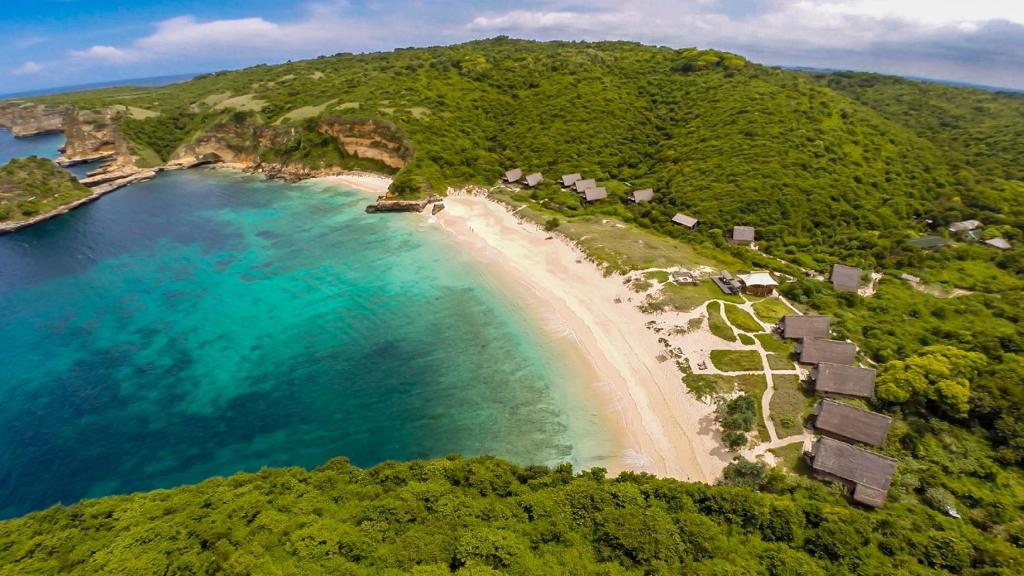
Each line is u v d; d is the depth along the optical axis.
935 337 53.09
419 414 50.97
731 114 111.88
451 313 68.06
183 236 98.62
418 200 105.56
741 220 83.38
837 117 109.50
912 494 36.81
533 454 45.44
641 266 70.69
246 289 76.94
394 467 38.72
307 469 44.88
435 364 58.25
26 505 42.34
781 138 99.56
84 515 34.31
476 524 31.47
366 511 32.69
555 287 72.00
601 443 46.09
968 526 33.66
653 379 52.69
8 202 109.38
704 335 55.81
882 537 31.31
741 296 63.12
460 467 38.25
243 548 29.00
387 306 70.50
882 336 53.72
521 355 58.78
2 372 58.97
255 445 47.91
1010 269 69.62
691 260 72.12
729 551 29.94
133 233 101.25
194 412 52.22
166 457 46.75
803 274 70.00
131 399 54.28
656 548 29.52
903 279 68.31
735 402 45.56
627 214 90.88
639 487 35.53
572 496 34.06
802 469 39.75
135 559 28.23
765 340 54.03
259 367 59.03
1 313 71.88
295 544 29.22
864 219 83.12
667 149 110.19
